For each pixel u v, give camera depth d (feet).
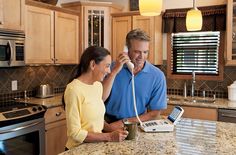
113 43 13.23
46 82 12.37
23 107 9.00
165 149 4.10
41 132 9.18
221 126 5.55
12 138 8.12
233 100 11.26
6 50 9.00
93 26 12.81
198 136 4.81
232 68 11.91
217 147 4.21
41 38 10.62
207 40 12.51
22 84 11.23
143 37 5.36
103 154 3.89
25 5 9.78
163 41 13.41
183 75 13.02
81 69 4.82
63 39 11.78
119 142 4.44
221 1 11.76
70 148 4.40
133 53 5.47
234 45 10.85
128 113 5.86
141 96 5.89
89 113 4.61
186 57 13.08
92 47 4.82
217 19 11.81
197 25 7.23
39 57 10.55
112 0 14.33
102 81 5.25
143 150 4.05
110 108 5.90
